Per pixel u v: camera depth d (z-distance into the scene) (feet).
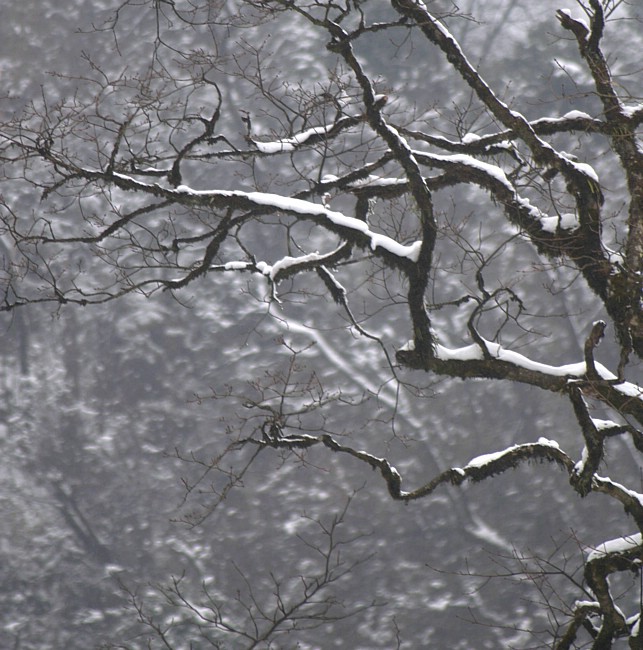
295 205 65.46
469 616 159.84
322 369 183.42
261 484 176.04
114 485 182.70
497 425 174.19
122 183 66.54
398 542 168.45
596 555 61.52
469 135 72.28
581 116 67.92
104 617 169.27
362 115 69.00
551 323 179.22
